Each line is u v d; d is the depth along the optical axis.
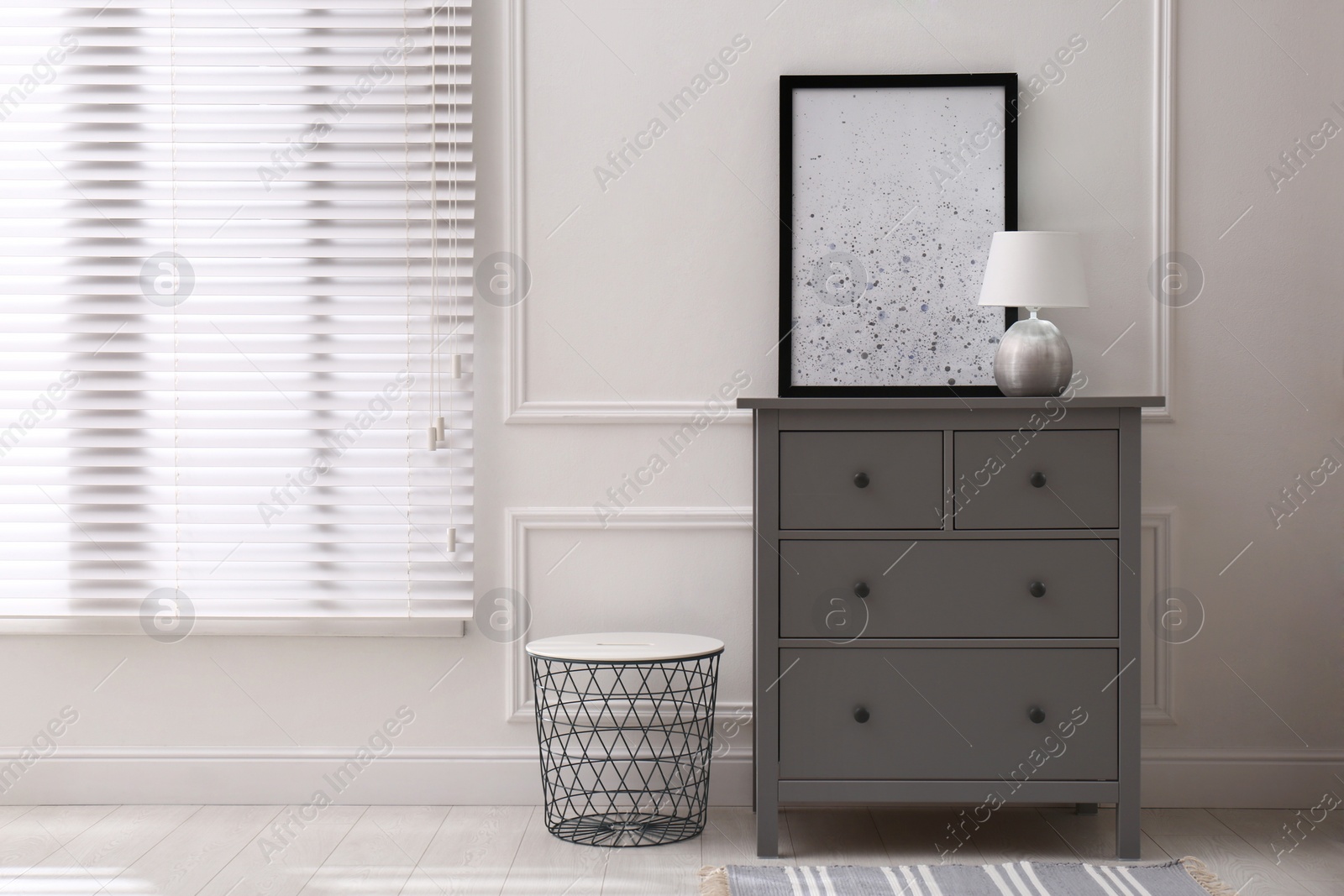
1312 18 2.47
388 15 2.48
